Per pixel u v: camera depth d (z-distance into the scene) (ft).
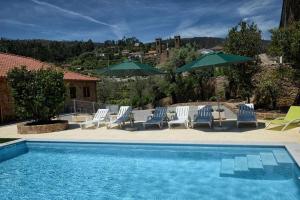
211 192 23.15
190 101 86.58
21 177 29.55
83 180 27.91
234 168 26.61
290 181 24.35
